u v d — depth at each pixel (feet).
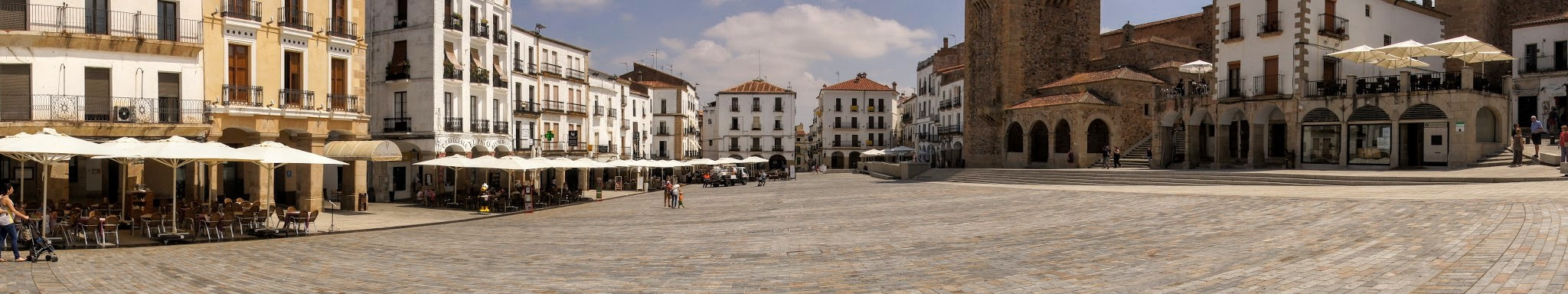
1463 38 112.88
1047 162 187.83
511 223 92.07
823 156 412.77
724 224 79.56
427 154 144.15
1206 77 188.85
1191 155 151.53
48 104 86.94
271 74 104.68
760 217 86.28
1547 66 129.90
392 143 111.34
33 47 86.22
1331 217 56.80
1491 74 157.58
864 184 171.73
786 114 415.23
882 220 76.64
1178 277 37.70
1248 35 143.84
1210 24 202.39
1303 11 134.82
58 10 88.12
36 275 46.78
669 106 350.23
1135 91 184.44
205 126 95.76
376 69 149.18
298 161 73.15
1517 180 87.15
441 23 146.41
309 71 109.50
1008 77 202.28
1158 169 151.64
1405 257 38.86
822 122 414.82
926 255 49.34
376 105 149.18
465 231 79.25
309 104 109.19
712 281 41.60
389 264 52.08
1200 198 80.12
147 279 45.73
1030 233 59.26
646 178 214.48
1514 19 162.71
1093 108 177.68
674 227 77.00
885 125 414.21
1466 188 76.84
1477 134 120.78
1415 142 126.62
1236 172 125.29
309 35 108.88
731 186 203.82
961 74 289.74
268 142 76.38
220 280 45.39
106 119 90.38
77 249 62.28
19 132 84.69
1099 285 36.70
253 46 102.47
